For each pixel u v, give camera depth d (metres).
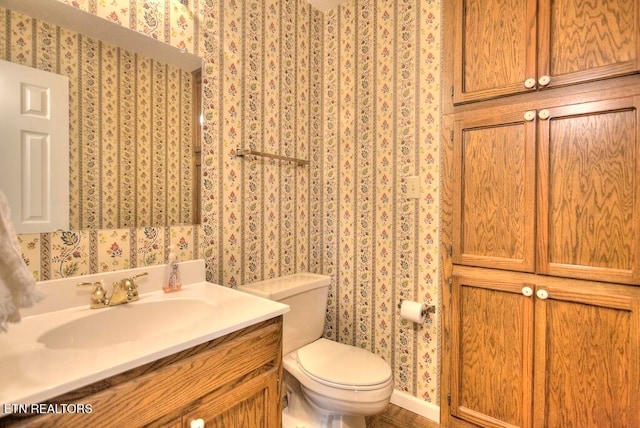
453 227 1.52
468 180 1.48
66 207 1.09
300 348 1.63
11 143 0.99
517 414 1.36
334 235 2.01
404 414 1.67
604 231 1.18
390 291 1.77
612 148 1.16
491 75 1.41
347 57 1.94
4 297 0.59
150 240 1.29
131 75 1.24
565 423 1.26
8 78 0.98
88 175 1.14
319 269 2.05
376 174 1.82
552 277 1.28
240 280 1.61
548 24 1.28
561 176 1.26
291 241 1.87
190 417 0.83
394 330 1.76
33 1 1.02
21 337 0.83
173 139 1.36
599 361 1.19
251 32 1.63
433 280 1.61
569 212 1.24
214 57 1.48
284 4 1.80
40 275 1.03
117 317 1.05
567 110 1.24
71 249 1.10
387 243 1.78
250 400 0.98
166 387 0.78
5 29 0.98
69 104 1.10
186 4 1.38
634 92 1.12
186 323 1.13
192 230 1.42
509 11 1.36
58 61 1.07
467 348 1.49
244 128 1.61
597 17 1.18
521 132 1.34
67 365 0.68
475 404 1.47
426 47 1.62
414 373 1.69
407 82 1.69
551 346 1.28
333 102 2.01
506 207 1.38
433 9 1.60
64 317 0.98
